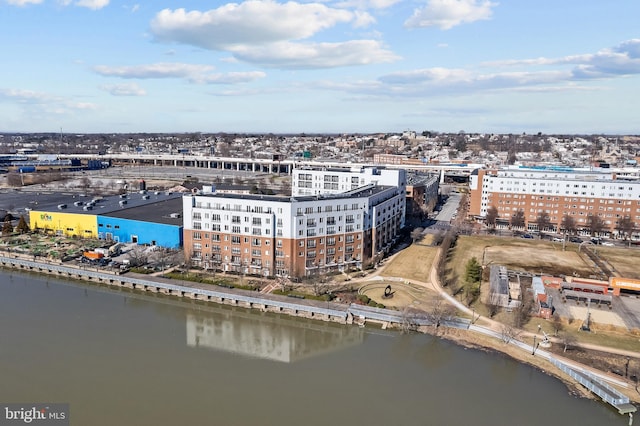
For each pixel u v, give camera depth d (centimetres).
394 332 12800
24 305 14400
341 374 10612
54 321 13225
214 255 16612
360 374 10619
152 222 19812
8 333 12338
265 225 15650
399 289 15275
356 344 12169
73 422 8631
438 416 9038
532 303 14062
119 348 11681
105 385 9919
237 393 9731
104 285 16300
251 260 16100
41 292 15588
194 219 16638
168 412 8988
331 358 11394
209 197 16500
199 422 8688
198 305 14612
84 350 11494
